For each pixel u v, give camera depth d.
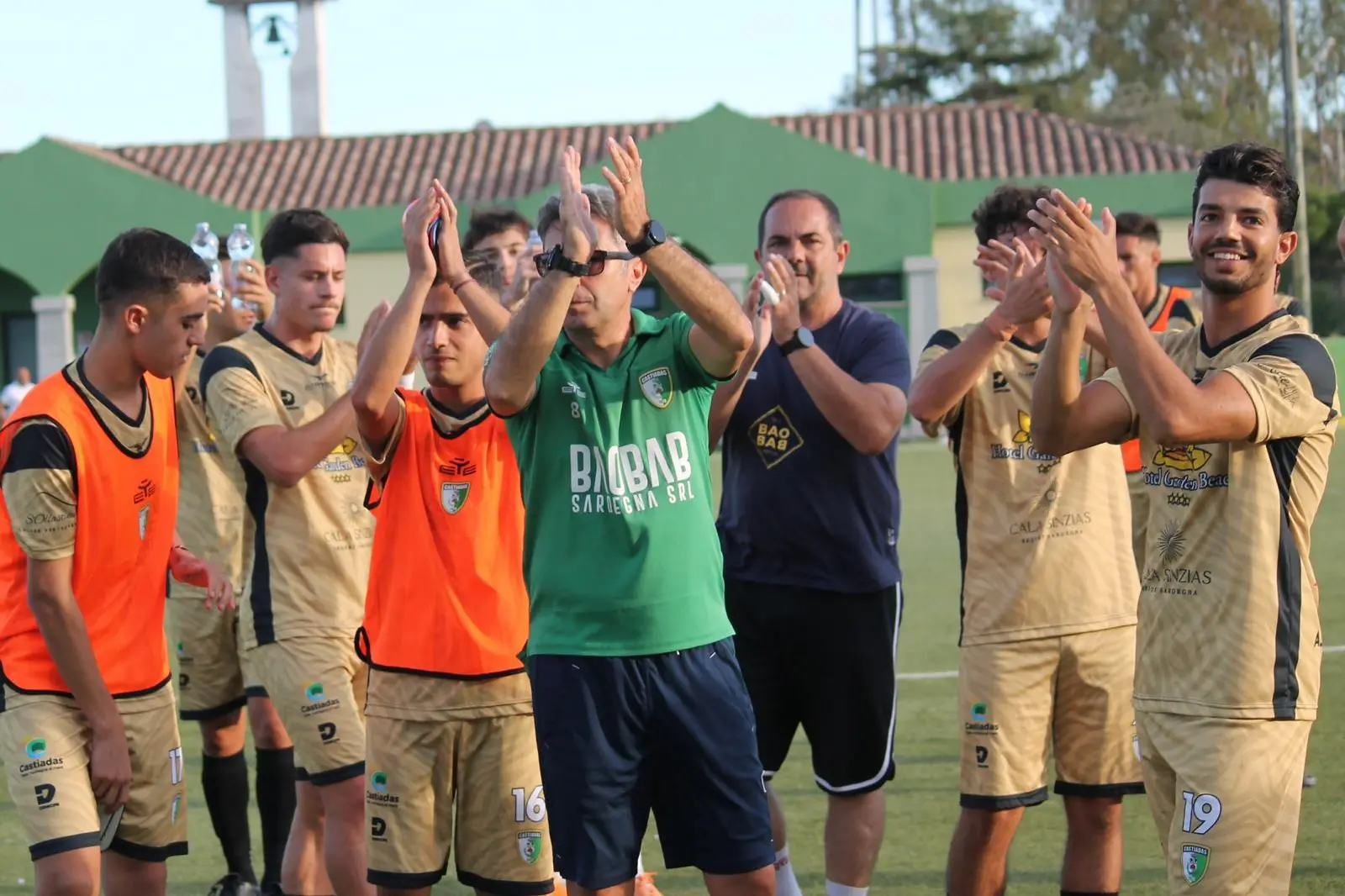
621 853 7.49
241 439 9.77
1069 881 9.48
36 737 7.81
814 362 9.47
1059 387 7.42
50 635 7.76
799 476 9.77
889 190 57.19
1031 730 9.27
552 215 7.57
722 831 7.54
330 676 9.82
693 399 7.59
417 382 38.12
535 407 7.50
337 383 10.61
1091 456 9.45
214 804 11.07
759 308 9.33
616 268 7.38
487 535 8.45
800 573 9.77
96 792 7.92
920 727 14.88
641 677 7.42
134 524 8.23
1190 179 57.66
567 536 7.45
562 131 67.19
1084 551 9.34
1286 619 7.24
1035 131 64.38
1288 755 7.24
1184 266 58.19
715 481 39.53
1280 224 7.33
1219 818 7.17
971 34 111.44
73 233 58.31
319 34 75.44
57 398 7.94
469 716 8.37
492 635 8.39
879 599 9.81
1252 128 106.81
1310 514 7.39
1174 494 7.49
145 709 8.35
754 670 9.98
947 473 41.00
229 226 58.31
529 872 8.45
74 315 61.53
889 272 57.94
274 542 9.99
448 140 67.06
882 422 9.52
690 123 57.69
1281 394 7.11
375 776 8.49
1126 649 9.35
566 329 7.57
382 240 58.41
